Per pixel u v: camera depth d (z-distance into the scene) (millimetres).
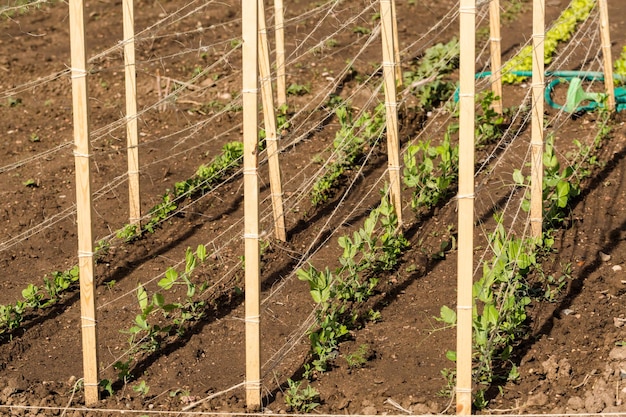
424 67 13266
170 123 12672
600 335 7438
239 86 13555
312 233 9617
